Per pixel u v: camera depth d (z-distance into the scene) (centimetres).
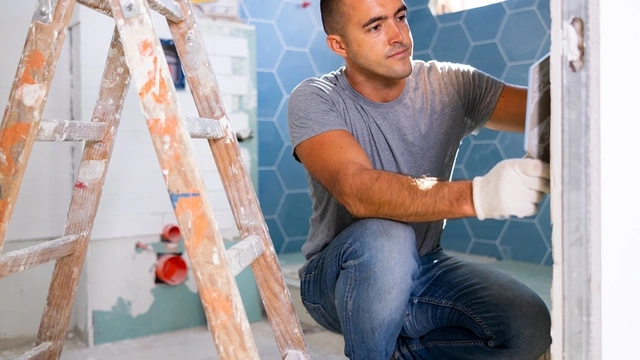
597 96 98
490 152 333
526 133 106
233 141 147
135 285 284
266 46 357
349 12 159
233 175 147
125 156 279
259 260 148
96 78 275
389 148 170
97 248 275
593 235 98
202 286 112
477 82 178
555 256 98
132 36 114
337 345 269
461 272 170
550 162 99
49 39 127
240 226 148
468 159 344
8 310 273
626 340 105
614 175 101
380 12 157
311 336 281
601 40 98
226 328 111
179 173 112
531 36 310
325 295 164
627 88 103
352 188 142
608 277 101
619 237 103
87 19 271
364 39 159
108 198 276
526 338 155
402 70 160
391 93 170
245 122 308
